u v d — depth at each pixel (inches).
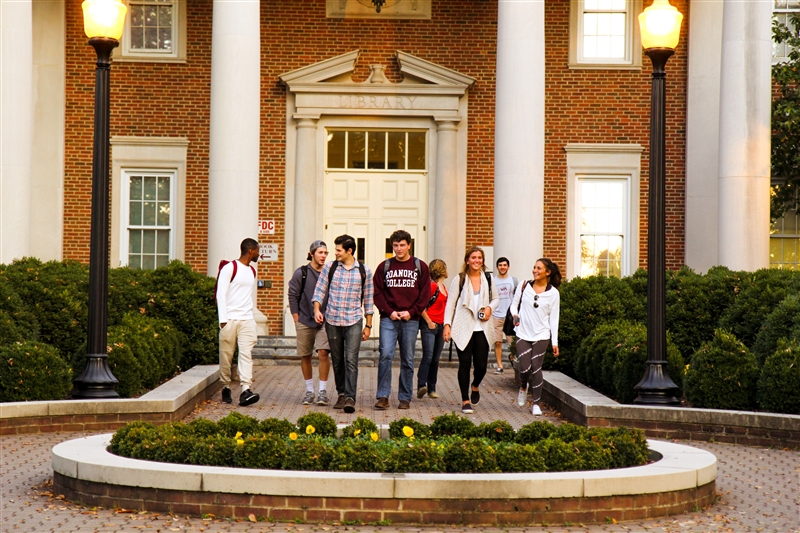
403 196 911.0
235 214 740.7
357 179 910.4
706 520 286.4
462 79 895.7
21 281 577.3
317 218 902.4
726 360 457.1
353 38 904.9
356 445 295.1
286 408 506.9
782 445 419.5
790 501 315.3
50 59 882.1
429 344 540.1
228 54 746.8
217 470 281.9
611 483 281.3
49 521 272.8
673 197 903.1
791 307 506.6
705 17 892.0
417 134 915.4
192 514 280.2
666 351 491.5
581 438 317.7
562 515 277.1
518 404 527.2
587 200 911.7
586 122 906.7
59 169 878.4
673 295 615.8
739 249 749.3
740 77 752.3
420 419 468.1
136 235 900.6
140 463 294.2
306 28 903.1
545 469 292.4
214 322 641.0
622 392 488.1
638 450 316.5
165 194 901.2
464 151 903.7
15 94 713.0
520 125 746.2
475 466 288.8
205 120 898.7
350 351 488.4
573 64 906.7
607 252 910.4
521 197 743.7
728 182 754.8
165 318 627.5
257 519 274.7
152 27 901.2
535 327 499.8
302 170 895.7
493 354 751.7
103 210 467.8
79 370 503.2
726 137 757.3
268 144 901.2
